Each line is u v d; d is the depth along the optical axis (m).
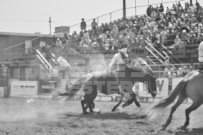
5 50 29.25
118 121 11.27
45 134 8.91
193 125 10.24
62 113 13.96
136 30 23.75
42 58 25.33
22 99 21.47
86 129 9.67
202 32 19.97
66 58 24.11
